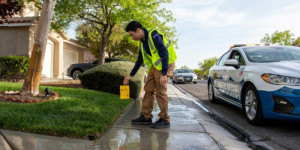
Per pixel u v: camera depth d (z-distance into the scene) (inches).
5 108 130.2
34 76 171.2
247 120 164.6
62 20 384.8
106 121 127.3
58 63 582.9
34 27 463.5
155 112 173.8
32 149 85.7
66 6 357.7
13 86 227.6
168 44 127.5
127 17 358.3
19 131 104.7
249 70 165.5
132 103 215.0
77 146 92.2
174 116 161.2
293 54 179.6
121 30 510.3
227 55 231.1
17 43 455.5
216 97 248.5
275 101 137.0
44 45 172.6
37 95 173.9
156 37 122.1
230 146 106.3
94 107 152.3
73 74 507.5
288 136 133.0
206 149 98.3
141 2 383.2
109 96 212.4
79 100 168.6
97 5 396.8
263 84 144.0
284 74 137.6
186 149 97.1
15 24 438.3
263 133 138.9
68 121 119.0
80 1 364.2
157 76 127.3
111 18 370.3
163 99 129.1
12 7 206.2
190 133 119.8
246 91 165.3
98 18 430.6
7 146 87.1
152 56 125.2
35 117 119.5
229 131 136.9
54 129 103.9
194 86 548.4
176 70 719.7
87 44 802.8
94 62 506.6
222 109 223.6
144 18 378.9
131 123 137.6
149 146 98.7
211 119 161.9
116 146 97.0
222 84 221.8
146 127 129.4
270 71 145.1
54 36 557.3
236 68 188.4
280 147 115.3
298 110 129.6
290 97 130.9
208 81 277.9
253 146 112.5
